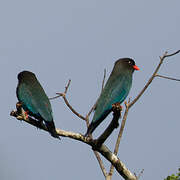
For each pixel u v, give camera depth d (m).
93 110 12.23
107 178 10.30
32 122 12.09
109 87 13.40
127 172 10.45
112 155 10.38
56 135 10.85
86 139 10.45
